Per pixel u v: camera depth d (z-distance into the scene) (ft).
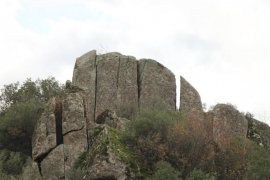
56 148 137.28
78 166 134.31
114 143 129.59
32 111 156.66
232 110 160.86
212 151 134.72
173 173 120.06
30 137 153.38
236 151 135.95
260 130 170.81
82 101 145.07
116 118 154.10
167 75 183.93
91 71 181.06
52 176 132.67
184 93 181.47
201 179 121.08
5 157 144.46
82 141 138.82
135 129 137.80
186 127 138.31
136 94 179.11
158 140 134.31
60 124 142.31
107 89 178.60
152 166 127.54
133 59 185.98
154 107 170.81
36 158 136.98
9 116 156.04
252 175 117.08
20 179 132.26
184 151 133.80
